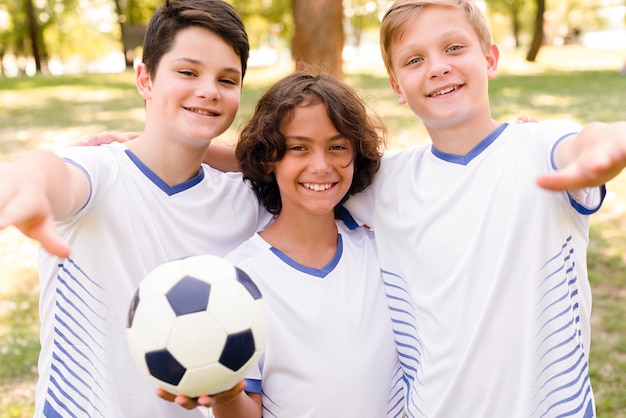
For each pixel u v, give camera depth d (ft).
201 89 6.57
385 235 7.25
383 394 6.98
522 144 6.47
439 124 6.72
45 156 5.35
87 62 163.32
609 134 4.67
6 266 17.74
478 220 6.39
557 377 6.18
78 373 6.68
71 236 6.53
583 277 6.58
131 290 6.55
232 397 5.61
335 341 6.72
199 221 7.00
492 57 7.30
